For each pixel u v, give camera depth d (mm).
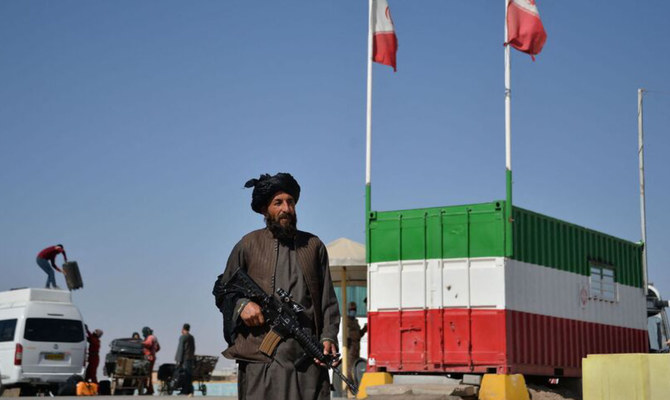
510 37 18328
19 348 27062
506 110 17219
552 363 17375
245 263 5762
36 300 27750
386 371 17172
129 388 28750
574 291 18656
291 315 5547
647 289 23625
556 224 18281
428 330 16734
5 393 26969
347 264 23406
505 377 15570
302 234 5836
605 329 19875
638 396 10945
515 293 16391
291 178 5773
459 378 16844
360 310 26391
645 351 21891
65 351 27859
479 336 16188
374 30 19844
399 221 17453
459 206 16828
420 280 17000
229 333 5621
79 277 29109
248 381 5547
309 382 5535
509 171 16516
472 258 16516
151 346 29703
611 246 20766
